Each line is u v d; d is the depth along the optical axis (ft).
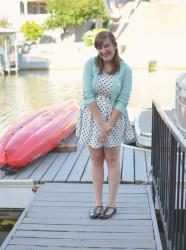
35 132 18.69
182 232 9.01
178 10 104.94
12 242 11.40
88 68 11.62
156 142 13.39
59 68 80.48
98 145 11.82
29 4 113.39
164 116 11.26
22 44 90.79
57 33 105.70
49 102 45.42
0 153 16.69
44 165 17.67
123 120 11.96
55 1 100.83
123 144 20.48
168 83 59.06
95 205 13.33
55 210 13.23
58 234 11.76
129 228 11.98
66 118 22.13
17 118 36.14
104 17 105.60
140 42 90.68
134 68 79.15
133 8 121.80
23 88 56.49
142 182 15.49
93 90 11.65
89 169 17.01
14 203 15.65
